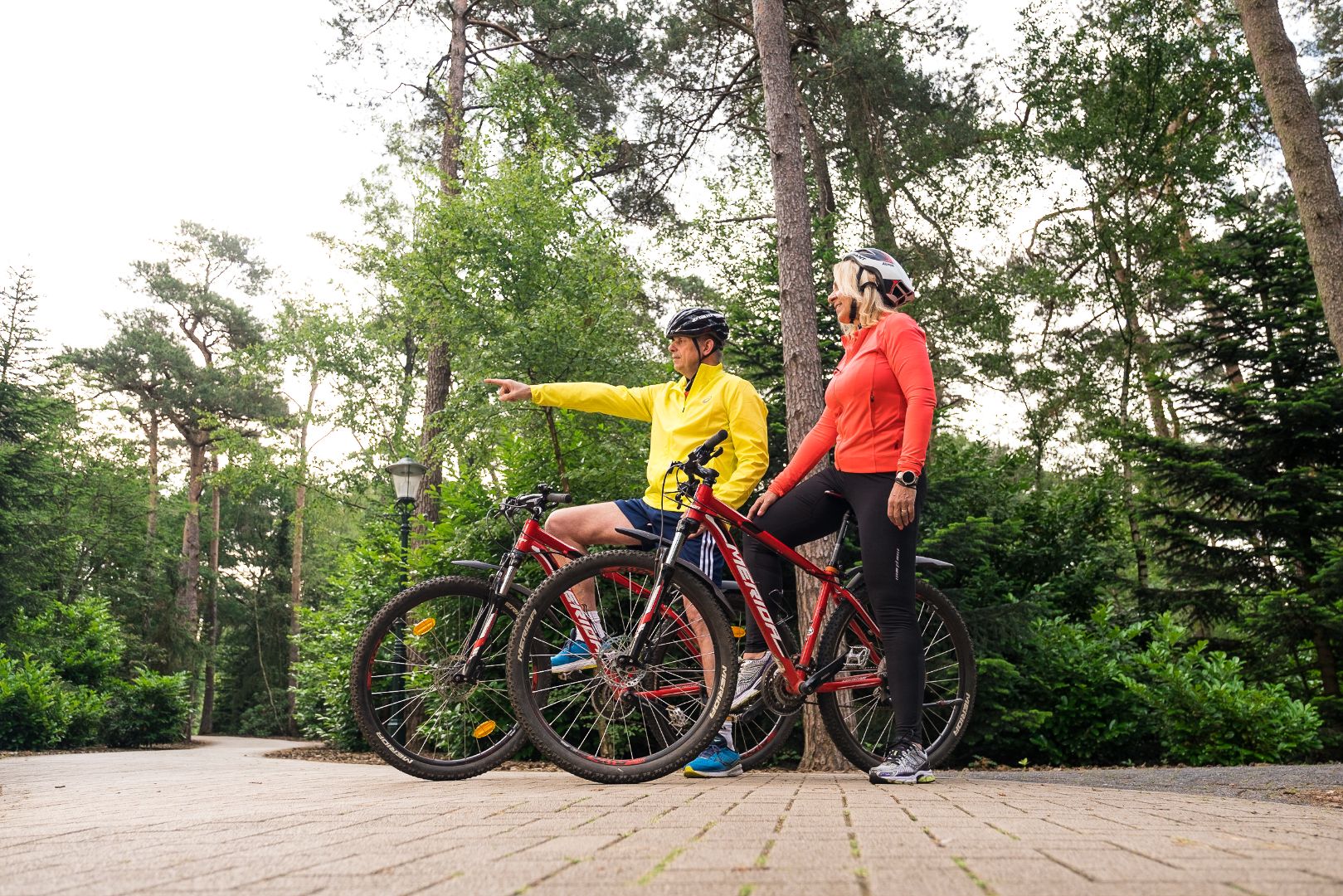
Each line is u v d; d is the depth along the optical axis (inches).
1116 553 429.1
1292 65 346.0
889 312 149.3
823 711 151.6
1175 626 380.2
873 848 66.8
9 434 892.6
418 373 998.4
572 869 59.1
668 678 136.1
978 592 355.9
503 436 360.5
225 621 1649.9
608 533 152.9
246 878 58.8
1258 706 325.4
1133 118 714.8
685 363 159.5
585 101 684.1
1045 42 727.7
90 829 89.7
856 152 627.8
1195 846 68.1
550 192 403.2
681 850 66.3
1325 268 333.7
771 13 337.7
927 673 164.4
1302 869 57.9
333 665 484.4
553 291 378.9
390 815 92.7
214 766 349.4
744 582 145.0
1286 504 442.6
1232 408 466.6
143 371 1433.3
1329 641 428.1
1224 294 467.8
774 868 58.7
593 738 152.9
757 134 678.5
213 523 1583.4
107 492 1306.6
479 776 165.6
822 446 154.7
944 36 612.4
